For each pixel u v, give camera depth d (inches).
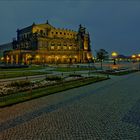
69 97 655.8
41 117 423.5
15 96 640.4
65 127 359.3
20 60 4512.8
